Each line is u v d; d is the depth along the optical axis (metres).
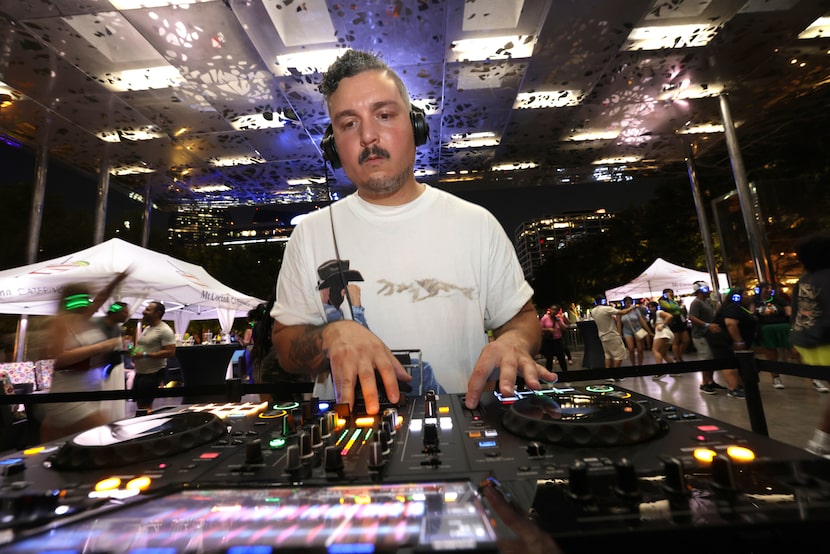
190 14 5.22
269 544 0.27
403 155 0.99
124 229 13.65
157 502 0.33
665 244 15.73
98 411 2.47
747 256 9.44
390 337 1.02
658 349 6.65
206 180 10.62
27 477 0.44
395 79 0.99
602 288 22.36
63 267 4.80
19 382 4.48
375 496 0.33
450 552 0.23
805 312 2.98
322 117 7.66
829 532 0.28
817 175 9.17
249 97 6.98
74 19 5.31
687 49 6.47
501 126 8.73
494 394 0.73
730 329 4.65
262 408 0.78
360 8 5.34
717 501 0.31
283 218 12.68
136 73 6.40
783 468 0.35
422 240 1.08
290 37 5.79
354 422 0.61
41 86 6.59
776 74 7.29
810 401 3.76
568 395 0.62
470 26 5.82
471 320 1.05
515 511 0.29
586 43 6.18
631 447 0.43
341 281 1.06
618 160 10.81
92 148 8.66
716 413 3.82
